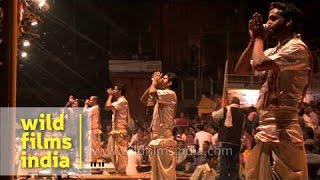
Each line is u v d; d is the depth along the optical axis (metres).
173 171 10.62
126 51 33.81
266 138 4.69
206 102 21.98
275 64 4.51
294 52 4.55
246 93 19.73
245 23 32.09
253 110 12.22
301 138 4.70
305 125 11.30
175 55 33.41
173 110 10.72
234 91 19.66
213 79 30.16
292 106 4.67
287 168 4.64
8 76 4.51
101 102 27.95
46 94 29.89
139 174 14.68
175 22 33.72
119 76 29.50
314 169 9.55
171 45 33.59
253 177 4.79
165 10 33.78
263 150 4.74
